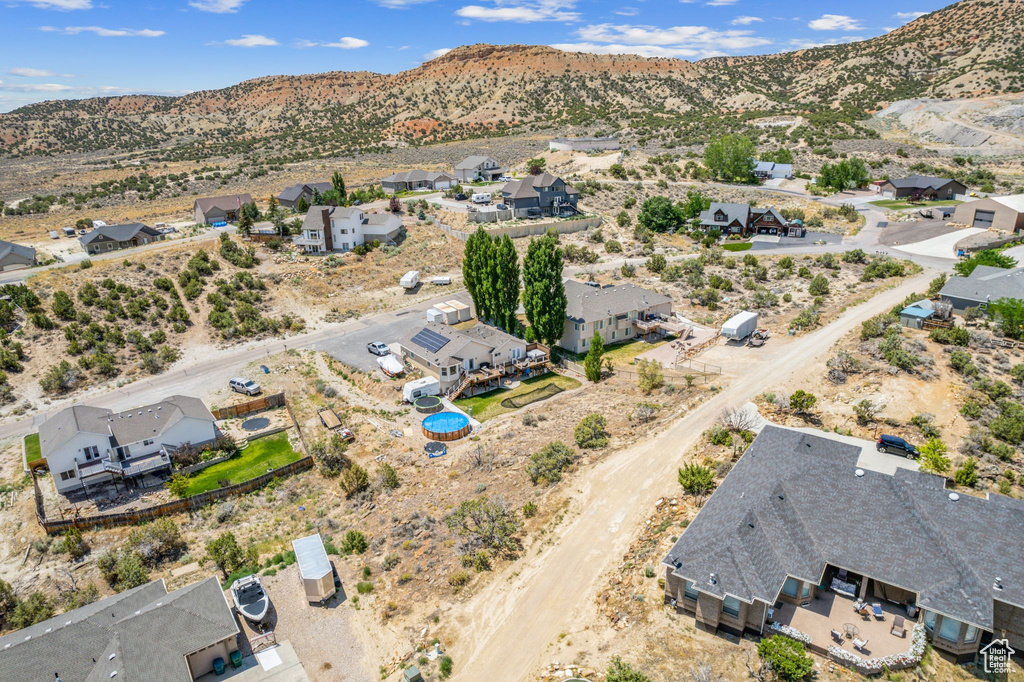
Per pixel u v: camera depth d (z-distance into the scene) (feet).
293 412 192.75
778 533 104.68
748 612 96.63
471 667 100.07
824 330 219.00
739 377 189.16
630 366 212.64
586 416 178.70
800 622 96.37
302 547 124.47
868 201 418.10
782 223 357.61
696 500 129.90
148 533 134.62
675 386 188.55
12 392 202.49
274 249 326.24
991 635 92.73
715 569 96.63
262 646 107.45
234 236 341.41
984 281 218.18
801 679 87.40
